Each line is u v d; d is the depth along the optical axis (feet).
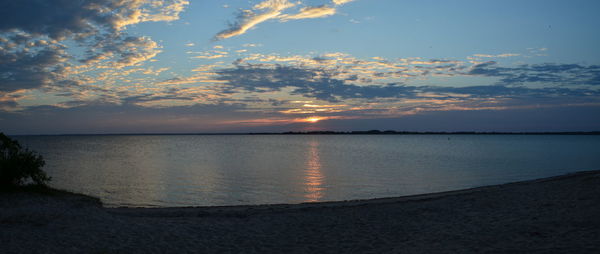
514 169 123.34
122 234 30.09
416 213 41.37
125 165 139.64
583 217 31.83
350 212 43.29
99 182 92.07
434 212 41.39
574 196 43.60
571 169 121.49
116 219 35.55
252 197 72.28
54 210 35.99
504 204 42.98
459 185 87.61
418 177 103.30
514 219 34.17
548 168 125.59
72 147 319.68
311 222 37.76
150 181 94.32
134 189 81.10
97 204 42.93
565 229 28.35
